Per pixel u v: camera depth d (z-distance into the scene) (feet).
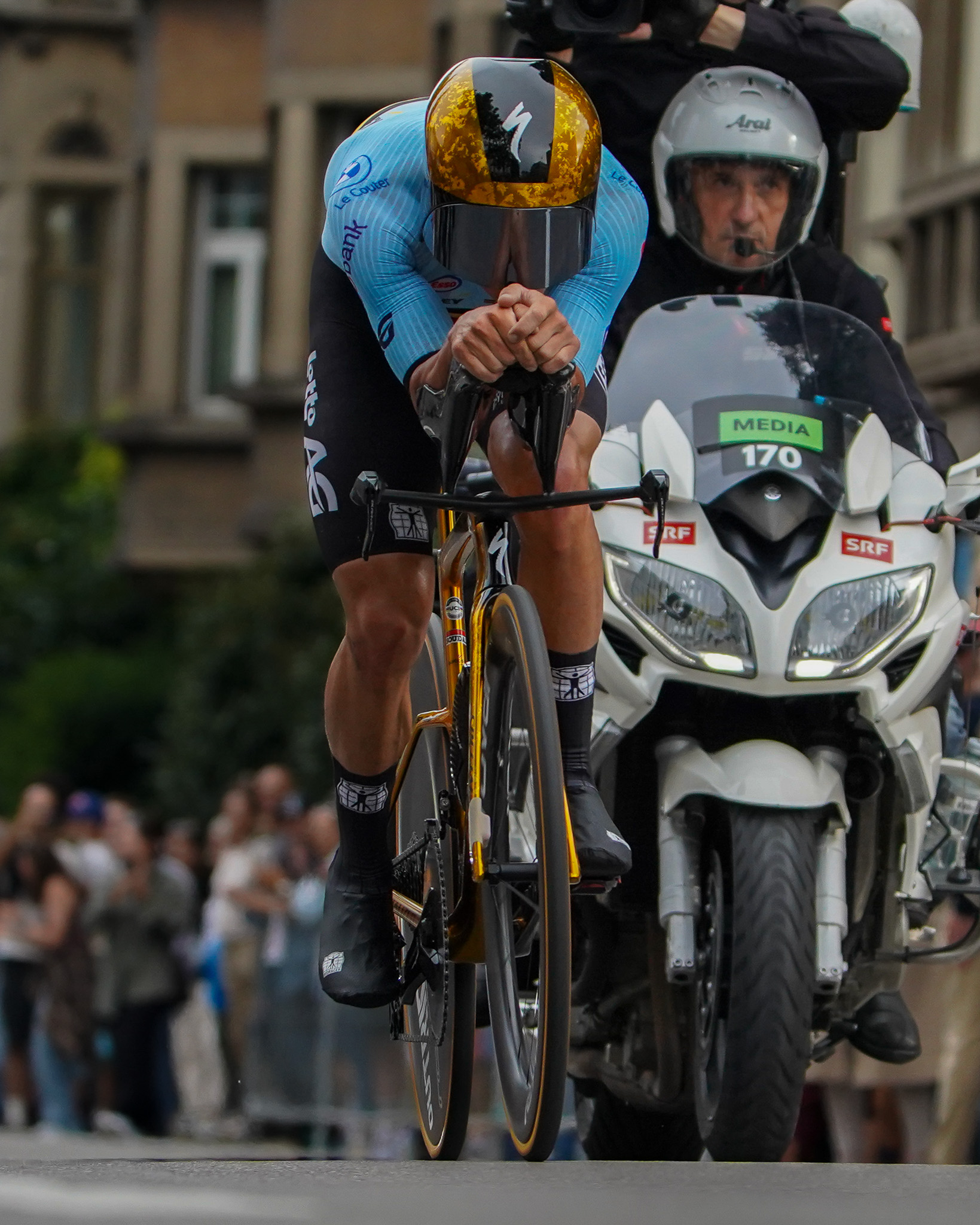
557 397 30.94
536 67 32.60
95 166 258.57
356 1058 87.51
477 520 34.96
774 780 36.88
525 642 32.07
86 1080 100.68
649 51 44.52
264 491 180.45
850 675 37.35
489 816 33.45
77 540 227.81
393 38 184.34
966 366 104.27
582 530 33.45
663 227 43.88
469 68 32.48
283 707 161.99
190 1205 23.27
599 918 39.14
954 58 110.11
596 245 34.06
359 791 36.91
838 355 40.93
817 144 43.60
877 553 38.40
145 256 215.72
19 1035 103.04
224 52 215.10
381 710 36.17
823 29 45.06
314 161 186.19
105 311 258.16
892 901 39.01
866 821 38.91
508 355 30.48
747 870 36.70
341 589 35.42
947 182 107.76
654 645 37.29
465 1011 36.81
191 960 103.30
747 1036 36.11
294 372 183.11
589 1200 24.39
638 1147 45.39
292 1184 26.96
